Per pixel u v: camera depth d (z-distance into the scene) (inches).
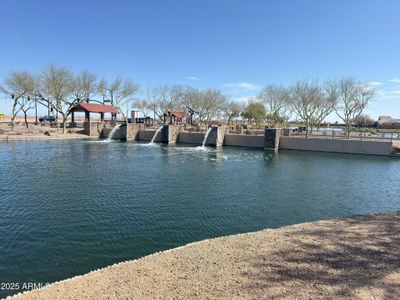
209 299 212.5
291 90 2738.7
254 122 3233.3
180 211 545.6
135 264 288.4
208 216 524.4
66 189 685.9
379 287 223.1
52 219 490.3
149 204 582.2
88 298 220.2
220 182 797.9
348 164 1196.5
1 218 492.4
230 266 268.7
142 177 836.0
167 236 432.8
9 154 1246.3
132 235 432.8
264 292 219.5
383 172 1023.6
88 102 2591.0
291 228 387.9
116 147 1626.5
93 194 645.3
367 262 267.0
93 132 2228.1
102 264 347.6
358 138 1754.4
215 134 1817.2
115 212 530.6
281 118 2947.8
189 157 1293.1
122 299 216.4
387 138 1700.3
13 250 378.6
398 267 256.1
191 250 319.6
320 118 2390.5
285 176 911.7
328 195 698.2
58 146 1579.7
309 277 240.7
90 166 997.8
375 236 339.6
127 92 2881.4
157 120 3307.1
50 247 388.5
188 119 3341.5
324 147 1589.6
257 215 540.1
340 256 282.2
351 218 430.0
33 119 3809.1
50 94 2194.9
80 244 399.5
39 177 811.4
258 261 277.0
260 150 1656.0
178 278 249.1
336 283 229.9
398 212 471.8
